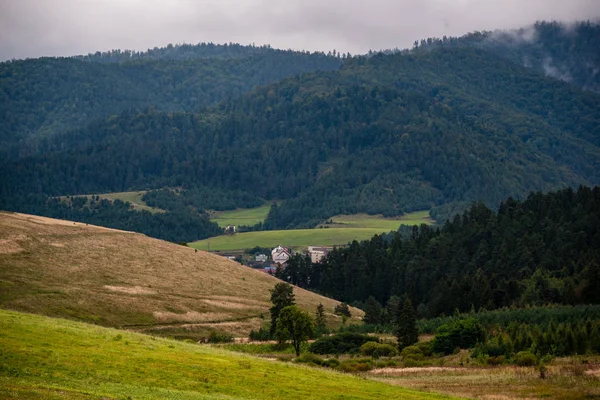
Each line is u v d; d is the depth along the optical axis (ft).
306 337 343.05
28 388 131.95
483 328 354.13
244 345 362.12
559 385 229.86
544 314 379.55
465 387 226.79
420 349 351.25
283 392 167.73
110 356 172.14
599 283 445.37
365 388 186.80
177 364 177.27
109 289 403.34
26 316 209.46
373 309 480.23
